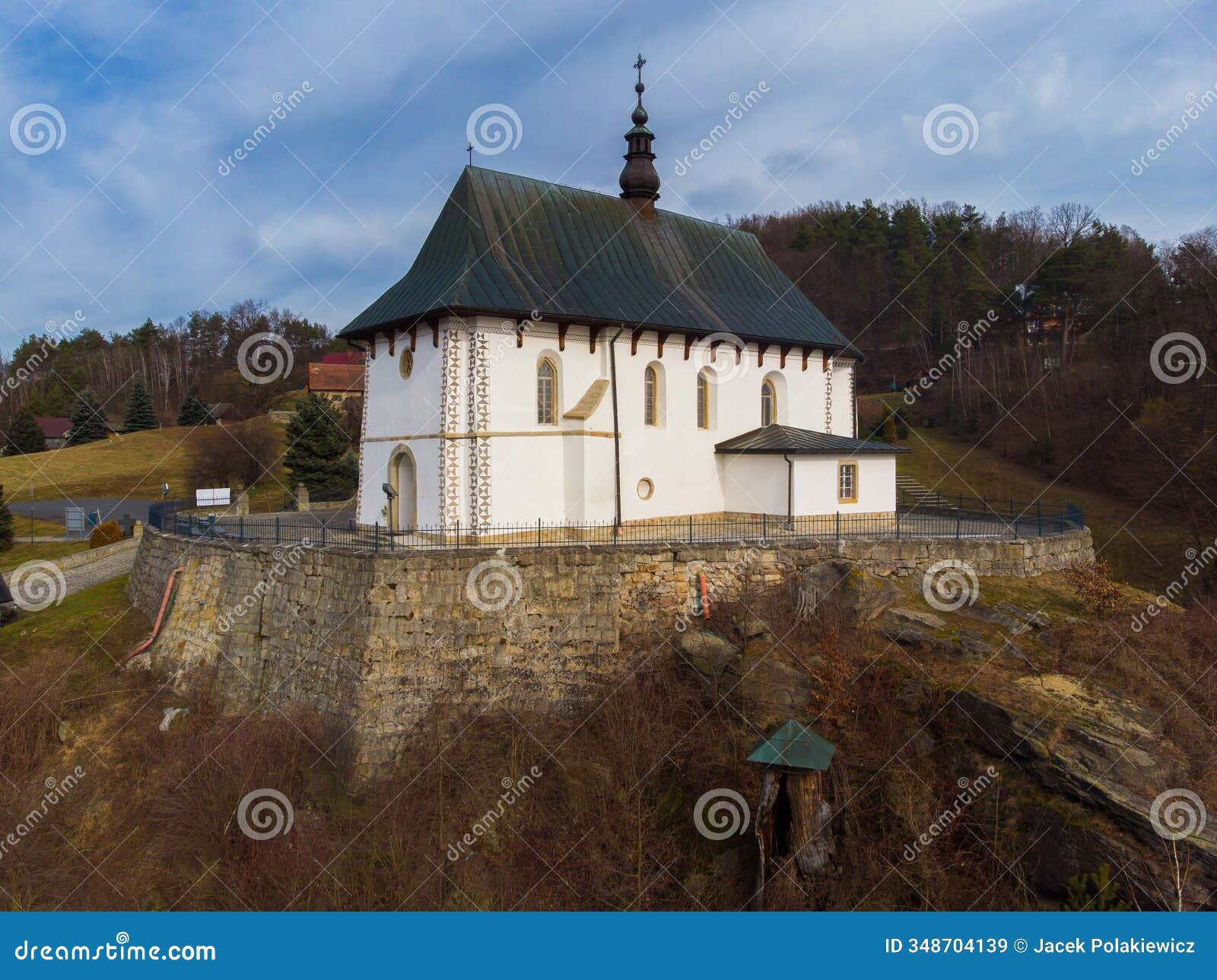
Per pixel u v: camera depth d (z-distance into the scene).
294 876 20.84
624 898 20.42
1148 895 17.88
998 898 19.23
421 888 20.61
